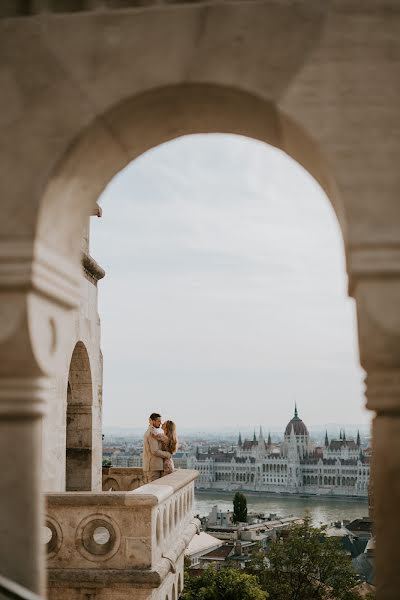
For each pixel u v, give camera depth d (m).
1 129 3.89
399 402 3.58
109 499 7.61
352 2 3.82
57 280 4.05
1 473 3.80
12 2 4.00
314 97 3.75
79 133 3.85
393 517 3.58
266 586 39.81
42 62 3.92
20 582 3.72
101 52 3.90
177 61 3.84
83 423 12.22
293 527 40.94
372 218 3.63
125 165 4.56
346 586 39.62
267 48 3.81
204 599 33.94
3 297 3.73
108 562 7.59
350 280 3.70
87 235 12.40
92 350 12.48
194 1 3.89
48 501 7.70
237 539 103.81
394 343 3.57
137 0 3.94
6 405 3.80
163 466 10.82
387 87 3.73
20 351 3.76
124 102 3.86
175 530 9.54
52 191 3.89
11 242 3.77
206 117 4.26
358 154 3.69
